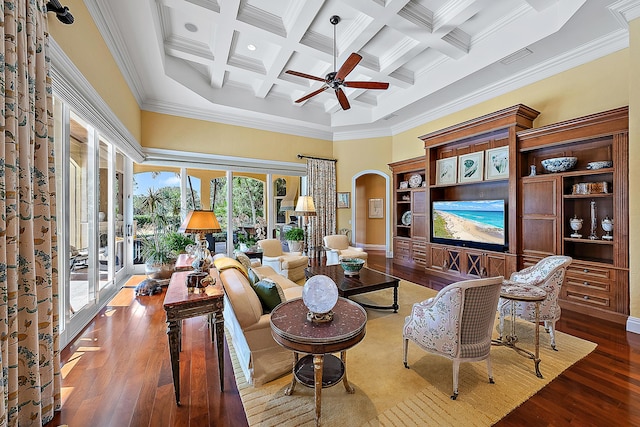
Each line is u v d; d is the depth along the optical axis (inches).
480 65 155.9
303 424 62.4
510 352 93.8
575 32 125.2
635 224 107.0
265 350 79.1
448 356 72.5
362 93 222.8
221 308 74.6
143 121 199.6
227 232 233.3
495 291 72.7
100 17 111.2
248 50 169.3
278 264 182.4
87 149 124.3
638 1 103.7
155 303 141.9
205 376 81.0
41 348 61.4
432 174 204.1
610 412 65.6
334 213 278.2
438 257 197.3
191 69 185.8
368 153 275.4
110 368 84.8
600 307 119.5
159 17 133.5
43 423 61.9
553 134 136.6
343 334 60.5
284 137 257.3
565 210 138.7
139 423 62.9
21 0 54.1
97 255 131.4
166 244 183.6
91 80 104.8
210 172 228.4
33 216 59.1
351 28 146.0
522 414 65.4
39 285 60.8
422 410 66.9
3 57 47.1
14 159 50.1
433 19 138.9
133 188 198.8
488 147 175.5
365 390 74.5
